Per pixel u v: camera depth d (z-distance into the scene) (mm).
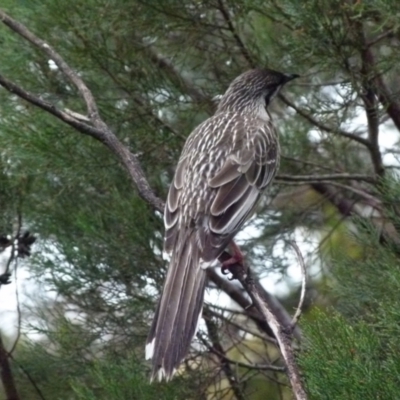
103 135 9219
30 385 11773
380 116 11484
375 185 11438
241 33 11805
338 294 10227
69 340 11242
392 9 9773
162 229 11531
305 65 11477
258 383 12609
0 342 11445
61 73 11766
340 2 10383
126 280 11430
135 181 9133
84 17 11320
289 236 12984
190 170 9547
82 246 11297
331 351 7461
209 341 11594
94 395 10383
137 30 11633
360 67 11000
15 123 11453
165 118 12156
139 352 11305
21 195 11766
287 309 13039
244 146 9930
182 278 8594
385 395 7230
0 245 11664
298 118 12758
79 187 11898
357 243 11320
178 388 10961
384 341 8477
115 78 11766
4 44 11625
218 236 8922
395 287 9156
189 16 11500
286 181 12023
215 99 11984
